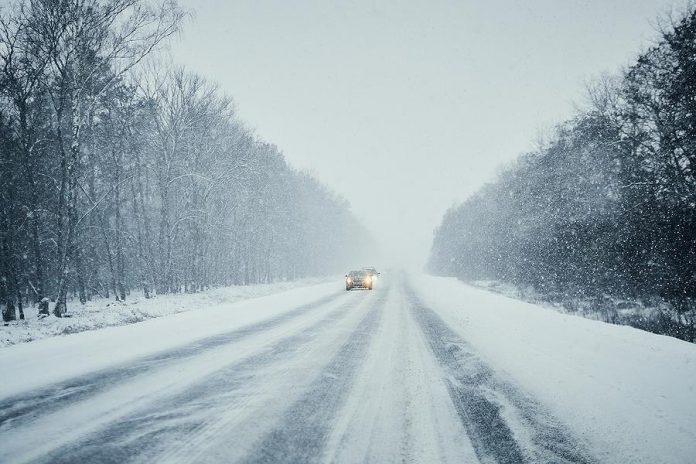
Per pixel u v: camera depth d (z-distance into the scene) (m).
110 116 21.81
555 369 5.54
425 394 4.60
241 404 4.26
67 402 4.32
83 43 15.05
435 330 9.09
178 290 28.28
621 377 5.05
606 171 20.25
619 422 3.74
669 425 3.64
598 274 20.11
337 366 5.88
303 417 3.89
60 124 15.29
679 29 16.11
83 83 15.20
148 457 3.07
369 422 3.78
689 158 16.03
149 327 9.66
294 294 20.81
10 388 4.82
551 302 20.17
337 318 11.23
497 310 12.49
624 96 19.02
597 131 20.73
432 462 3.02
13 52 14.86
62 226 15.30
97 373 5.48
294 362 6.11
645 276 16.84
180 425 3.69
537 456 3.12
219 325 9.97
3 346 9.19
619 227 18.61
